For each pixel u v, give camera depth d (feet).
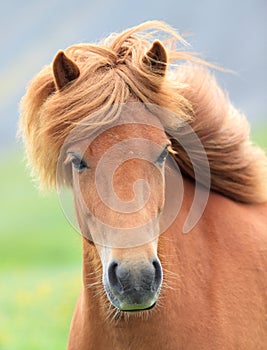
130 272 15.31
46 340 40.63
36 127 17.93
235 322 18.03
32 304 48.91
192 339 17.53
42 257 92.53
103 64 17.42
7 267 80.79
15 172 189.78
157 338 17.40
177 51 19.54
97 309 17.89
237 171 20.26
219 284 18.24
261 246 19.25
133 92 17.11
